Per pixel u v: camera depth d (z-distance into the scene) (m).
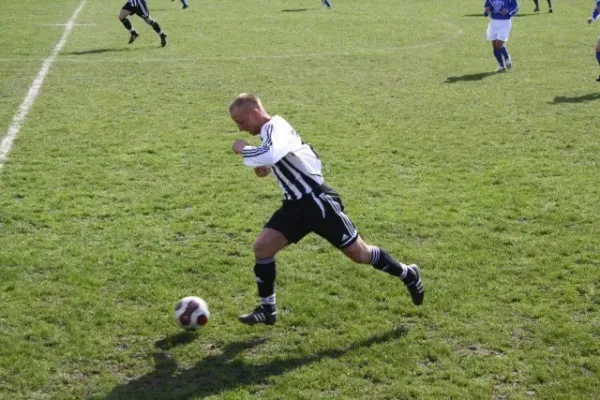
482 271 6.39
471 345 5.29
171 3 27.03
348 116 11.55
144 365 5.05
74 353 5.14
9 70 14.78
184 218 7.55
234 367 5.03
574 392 4.70
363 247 5.42
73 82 13.80
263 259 5.29
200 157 9.49
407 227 7.33
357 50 17.34
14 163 9.18
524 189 8.36
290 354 5.18
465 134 10.58
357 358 5.10
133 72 14.76
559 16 23.83
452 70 15.21
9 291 5.99
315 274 6.35
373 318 5.65
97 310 5.71
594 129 10.79
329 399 4.65
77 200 8.00
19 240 6.98
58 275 6.27
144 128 10.79
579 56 16.75
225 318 5.65
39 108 11.87
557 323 5.54
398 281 6.23
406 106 12.20
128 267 6.43
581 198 8.07
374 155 9.62
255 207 7.86
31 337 5.33
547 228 7.28
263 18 22.89
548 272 6.36
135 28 20.59
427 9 25.36
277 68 15.29
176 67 15.28
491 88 13.52
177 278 6.26
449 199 8.08
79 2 26.44
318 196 5.18
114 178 8.70
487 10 14.90
